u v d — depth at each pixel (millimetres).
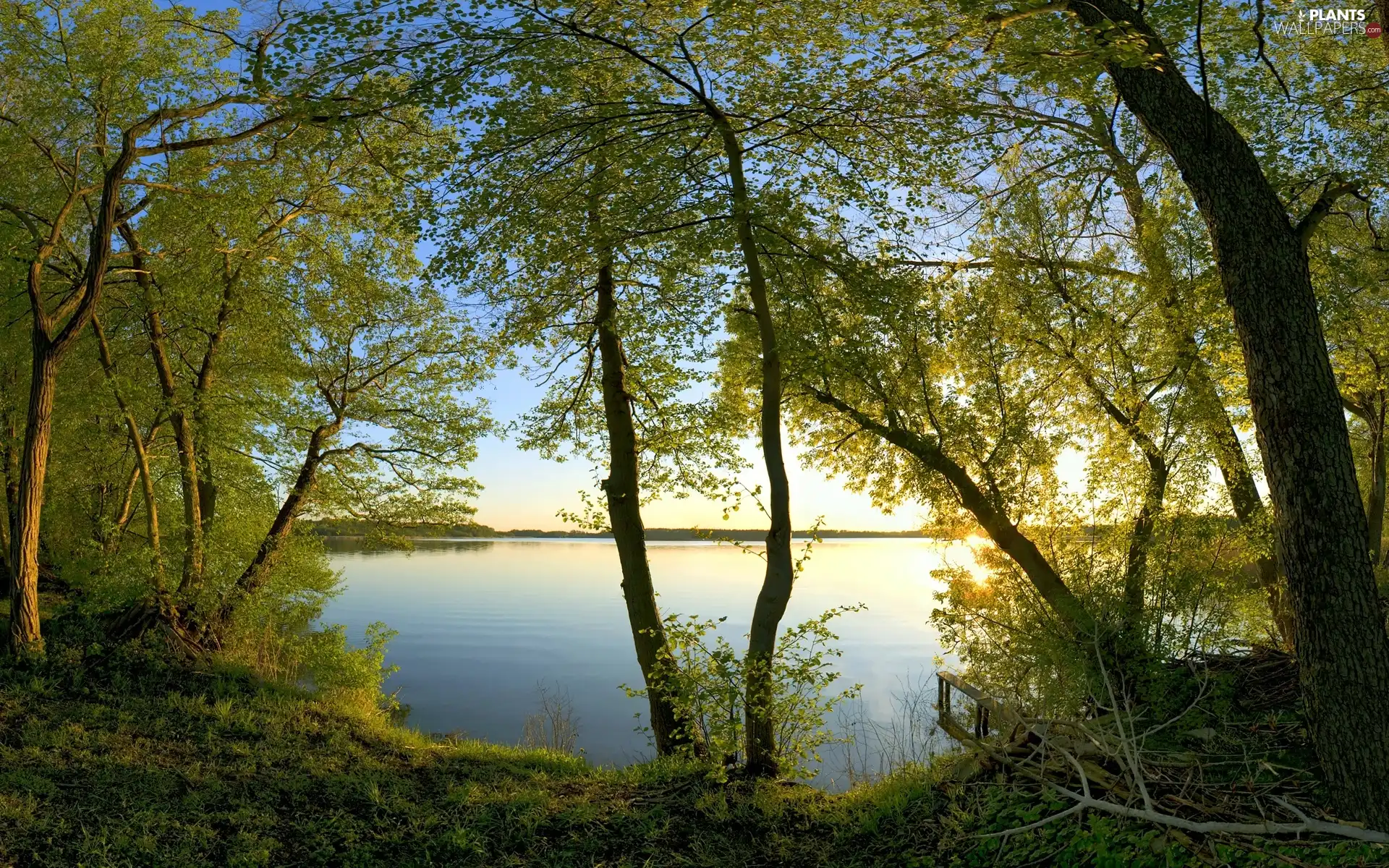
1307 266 6895
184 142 13078
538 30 9164
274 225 15859
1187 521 11023
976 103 10219
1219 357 11508
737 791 9094
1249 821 6004
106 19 13789
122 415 14859
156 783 8578
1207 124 7129
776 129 10727
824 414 14406
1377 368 13492
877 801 8164
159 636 13359
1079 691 8812
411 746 11320
